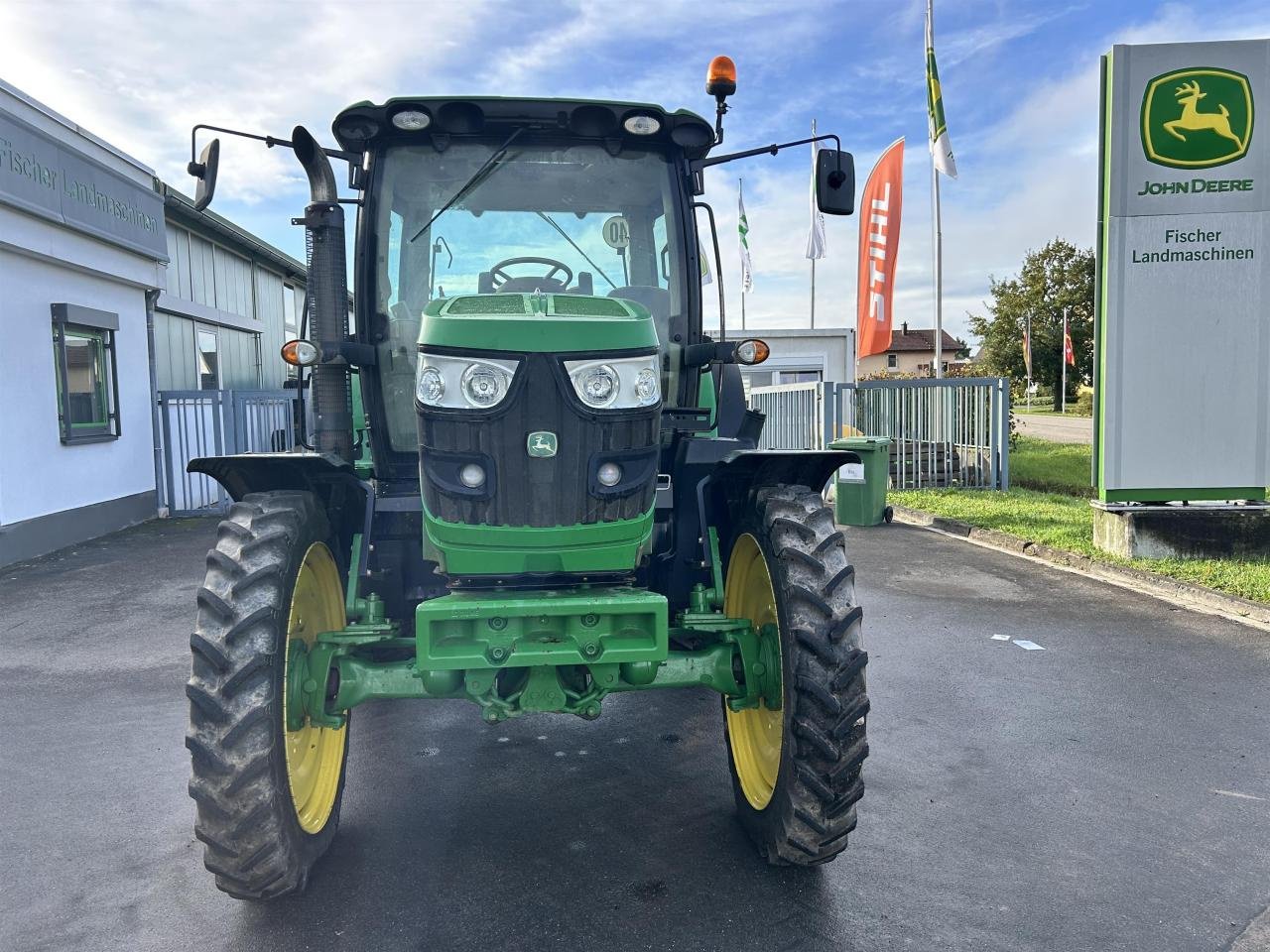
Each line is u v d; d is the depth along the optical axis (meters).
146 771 4.13
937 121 15.45
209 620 2.76
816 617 2.91
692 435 3.77
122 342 11.61
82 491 10.59
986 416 13.16
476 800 3.78
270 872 2.76
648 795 3.81
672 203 3.80
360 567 3.18
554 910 2.93
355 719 4.81
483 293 3.66
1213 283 7.75
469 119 3.49
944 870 3.18
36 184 9.27
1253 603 6.52
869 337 15.20
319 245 3.29
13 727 4.70
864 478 10.77
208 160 3.32
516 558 2.82
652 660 2.84
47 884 3.14
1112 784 3.87
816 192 3.71
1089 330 55.31
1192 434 7.91
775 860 3.10
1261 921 2.87
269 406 14.08
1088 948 2.73
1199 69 7.55
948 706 4.83
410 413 3.65
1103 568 7.95
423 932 2.81
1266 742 4.31
